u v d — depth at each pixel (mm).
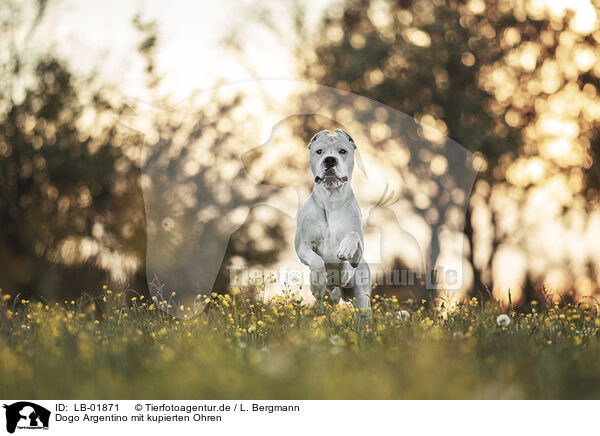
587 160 12844
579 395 3637
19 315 6125
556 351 4363
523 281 11898
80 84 12047
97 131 11938
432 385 3662
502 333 5051
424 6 13320
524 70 13102
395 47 12883
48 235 11453
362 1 13469
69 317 5602
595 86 13000
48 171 11906
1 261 11336
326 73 12789
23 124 12133
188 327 5402
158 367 4078
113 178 11742
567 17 13148
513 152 12469
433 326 5297
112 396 3676
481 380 3789
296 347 4551
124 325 5406
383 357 4227
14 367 4062
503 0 13234
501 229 12297
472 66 12938
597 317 5227
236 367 4012
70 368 4055
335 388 3682
